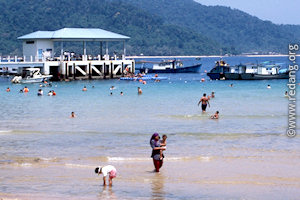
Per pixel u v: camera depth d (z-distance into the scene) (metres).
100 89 92.88
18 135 45.03
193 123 51.22
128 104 68.25
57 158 36.22
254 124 50.22
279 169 32.97
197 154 37.09
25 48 119.50
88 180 30.98
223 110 60.94
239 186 29.62
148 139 42.91
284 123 50.75
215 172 32.44
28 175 32.06
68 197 27.78
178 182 30.44
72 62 114.00
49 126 49.72
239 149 38.72
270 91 88.06
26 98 77.44
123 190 29.00
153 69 153.38
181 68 154.00
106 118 54.97
